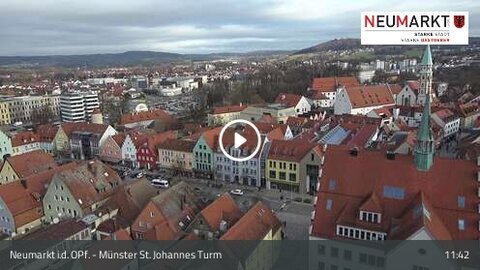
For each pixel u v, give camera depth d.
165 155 115.12
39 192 83.81
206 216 62.91
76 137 133.88
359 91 164.12
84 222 71.62
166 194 70.75
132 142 121.06
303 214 83.00
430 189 49.59
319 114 160.12
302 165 93.94
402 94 175.50
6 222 78.50
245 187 101.31
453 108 149.25
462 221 47.12
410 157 52.12
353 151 54.66
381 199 50.84
